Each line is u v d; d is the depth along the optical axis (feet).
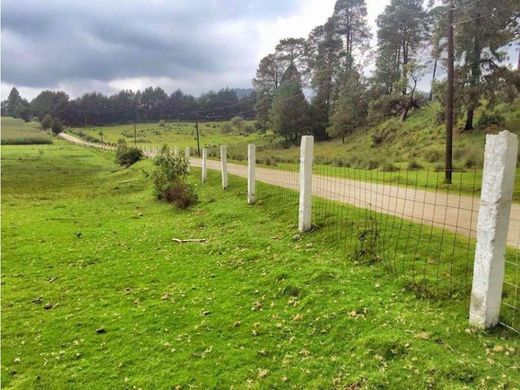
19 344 20.97
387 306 19.47
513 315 16.67
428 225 29.55
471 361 14.75
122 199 73.61
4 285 29.76
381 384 14.75
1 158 182.39
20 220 55.42
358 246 27.04
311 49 256.52
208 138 316.60
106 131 442.91
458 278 20.39
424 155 101.19
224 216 44.24
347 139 192.65
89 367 18.45
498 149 15.48
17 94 638.94
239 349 18.62
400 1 207.62
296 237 32.09
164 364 18.11
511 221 31.65
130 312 23.76
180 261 32.48
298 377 16.16
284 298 22.88
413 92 176.76
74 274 31.45
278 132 231.30
